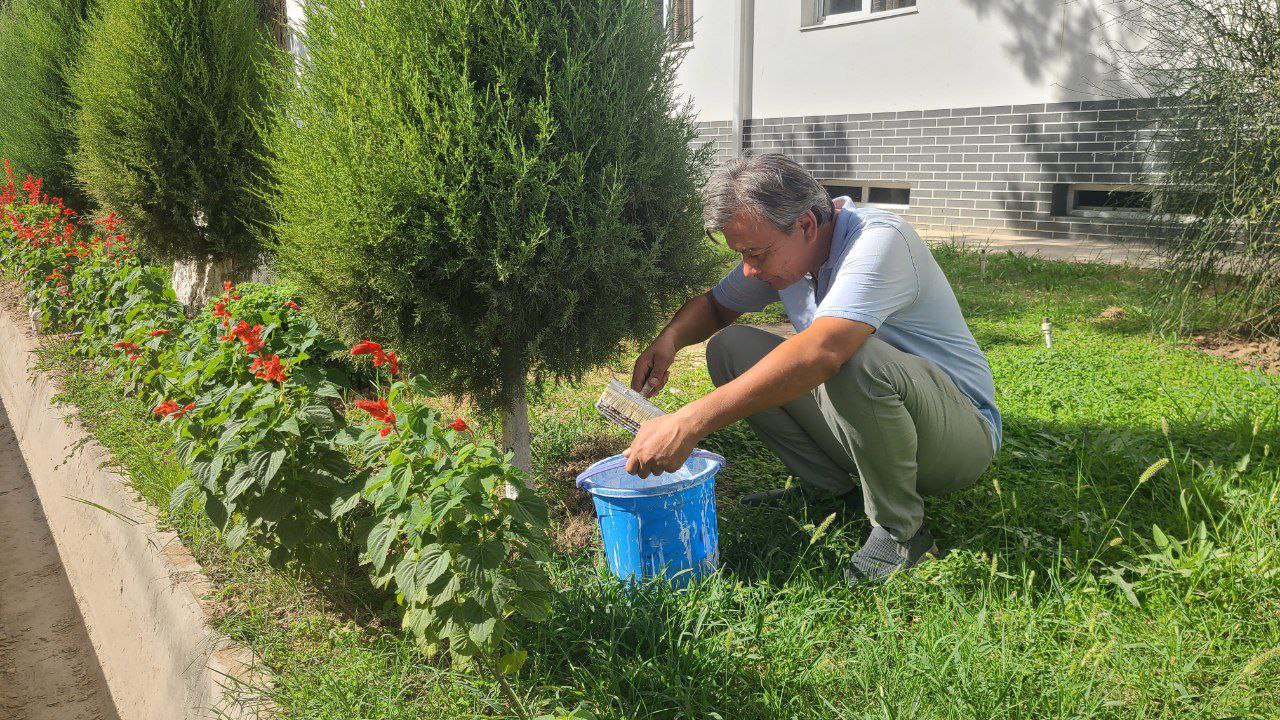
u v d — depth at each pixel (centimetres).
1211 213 527
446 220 271
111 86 562
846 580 273
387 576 226
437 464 217
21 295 770
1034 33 927
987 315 626
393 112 272
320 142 287
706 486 270
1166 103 567
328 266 289
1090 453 353
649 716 221
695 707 222
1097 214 911
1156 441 366
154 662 312
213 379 315
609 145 283
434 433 220
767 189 254
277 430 267
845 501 321
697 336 324
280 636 264
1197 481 308
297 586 282
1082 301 647
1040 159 948
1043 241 947
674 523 263
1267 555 261
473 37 275
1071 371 476
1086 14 880
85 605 462
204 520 333
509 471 214
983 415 289
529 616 216
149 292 449
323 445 279
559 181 280
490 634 205
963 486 298
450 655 250
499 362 306
